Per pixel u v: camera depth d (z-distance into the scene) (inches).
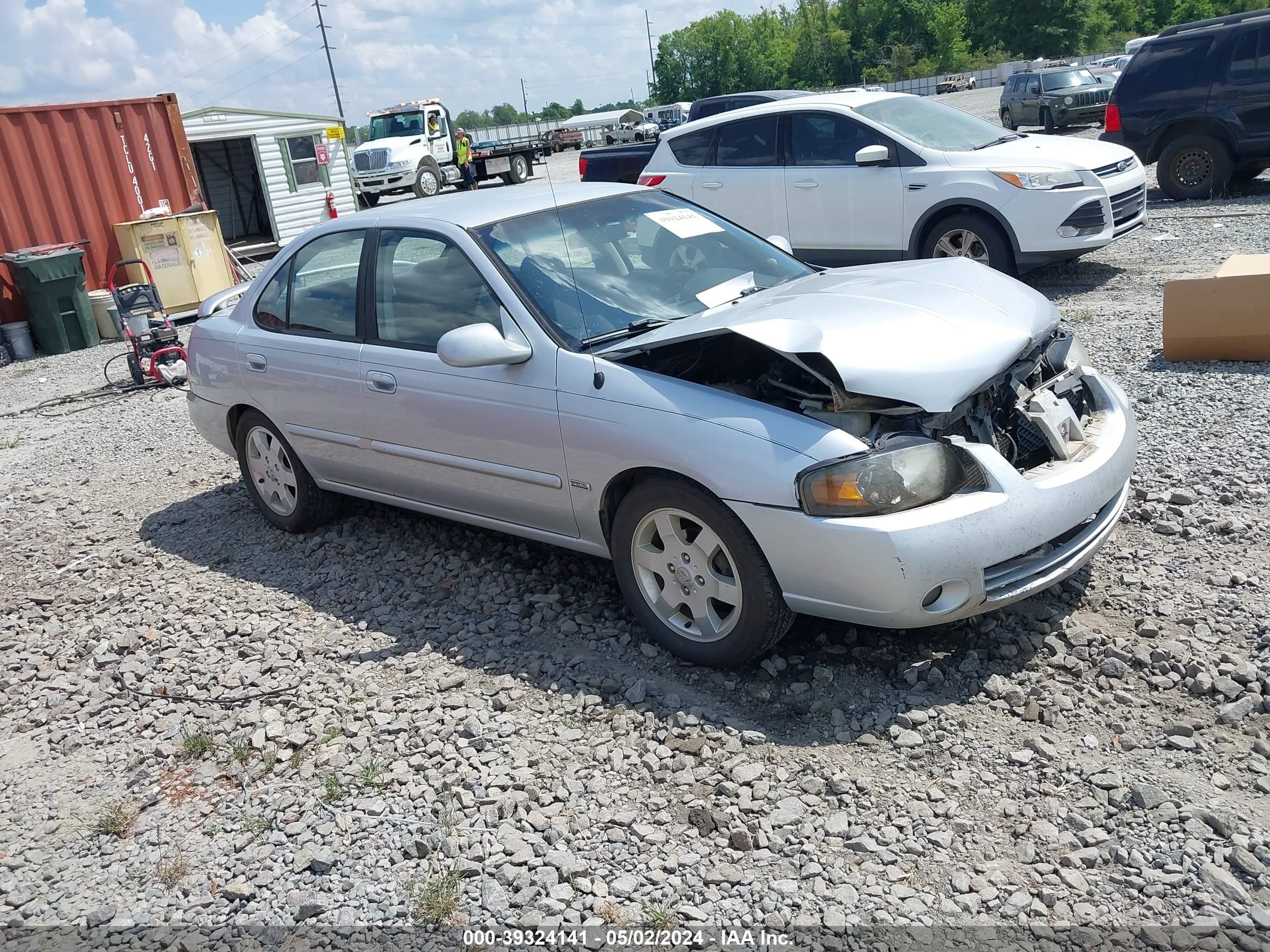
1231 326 249.3
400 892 113.0
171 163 590.2
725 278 180.1
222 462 292.4
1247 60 466.6
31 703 167.6
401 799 128.3
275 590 197.3
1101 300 334.0
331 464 203.3
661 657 153.3
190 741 146.4
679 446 139.7
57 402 408.2
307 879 116.9
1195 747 119.6
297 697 156.0
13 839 132.6
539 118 2091.5
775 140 392.8
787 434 132.7
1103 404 159.6
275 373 205.5
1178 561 160.6
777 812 117.4
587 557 191.6
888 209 365.4
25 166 529.3
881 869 107.7
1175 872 102.3
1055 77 1051.9
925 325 142.6
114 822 130.7
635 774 127.6
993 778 119.0
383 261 186.9
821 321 144.9
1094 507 140.4
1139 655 136.9
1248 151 476.4
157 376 406.6
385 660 163.6
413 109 1187.3
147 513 255.1
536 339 159.5
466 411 168.6
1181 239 408.8
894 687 138.6
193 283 569.6
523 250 172.1
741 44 4274.1
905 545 125.0
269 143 808.3
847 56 4079.7
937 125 381.4
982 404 144.3
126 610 197.5
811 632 153.9
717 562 143.6
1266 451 196.2
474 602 179.6
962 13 3612.2
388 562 202.2
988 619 150.5
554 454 157.3
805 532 129.4
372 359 184.4
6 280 522.3
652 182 424.5
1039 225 337.7
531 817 121.3
